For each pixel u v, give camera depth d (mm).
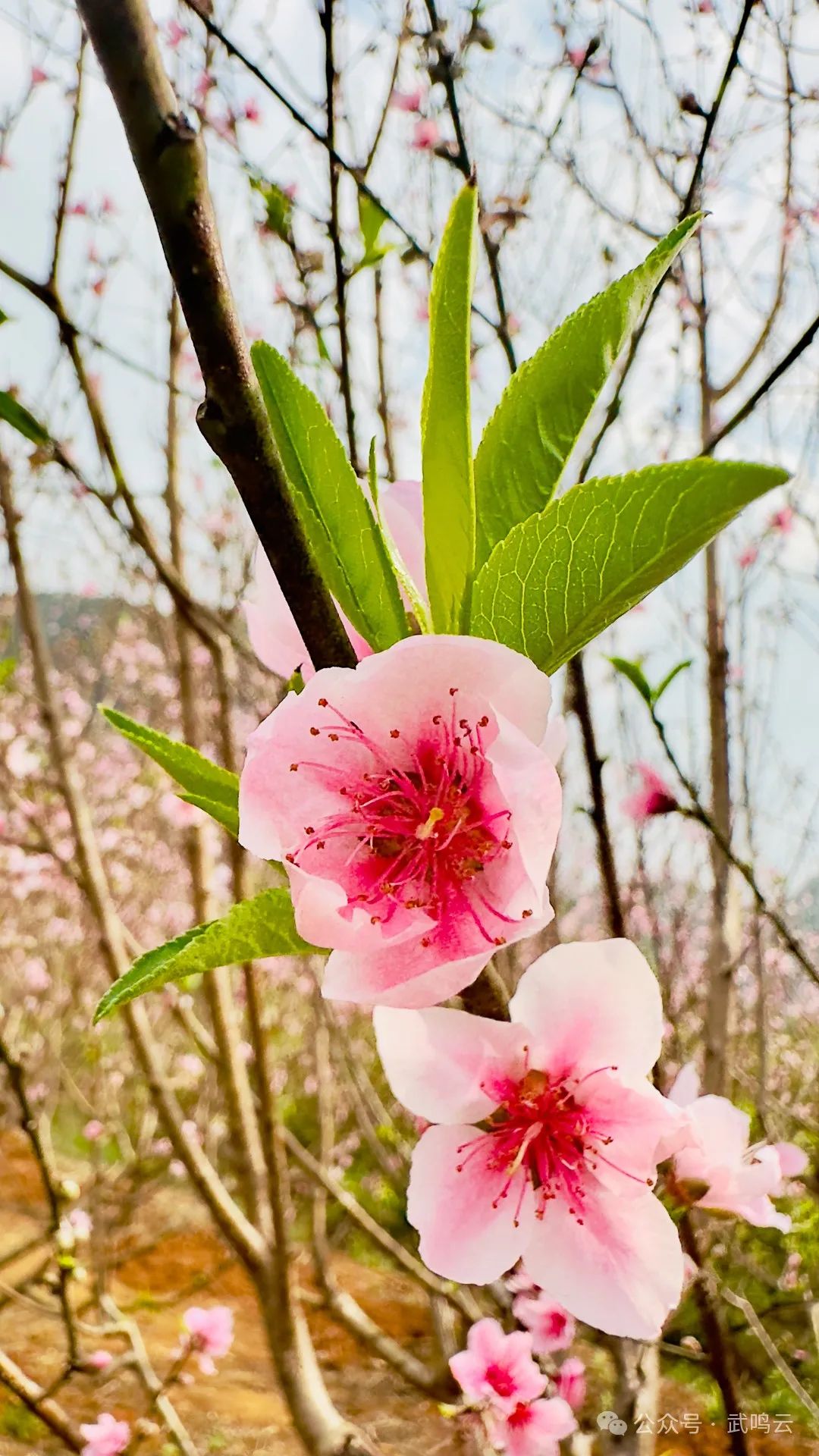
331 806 175
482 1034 203
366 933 163
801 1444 813
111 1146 1656
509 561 164
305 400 171
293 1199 1522
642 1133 199
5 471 594
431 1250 199
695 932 816
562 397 174
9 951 1524
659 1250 193
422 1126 913
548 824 161
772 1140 677
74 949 1353
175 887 1654
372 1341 719
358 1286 1397
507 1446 415
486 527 175
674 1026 575
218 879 867
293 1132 1648
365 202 347
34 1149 567
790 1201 1139
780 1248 1116
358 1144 1596
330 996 162
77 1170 1606
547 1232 198
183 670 598
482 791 173
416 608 176
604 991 206
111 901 609
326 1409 551
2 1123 1263
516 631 168
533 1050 205
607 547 158
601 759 255
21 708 1387
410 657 163
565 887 892
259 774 174
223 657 495
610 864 254
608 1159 200
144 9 138
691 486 151
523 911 164
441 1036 204
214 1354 658
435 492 167
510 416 176
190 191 140
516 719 164
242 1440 1051
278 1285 557
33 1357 1120
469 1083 205
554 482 174
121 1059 1483
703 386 571
